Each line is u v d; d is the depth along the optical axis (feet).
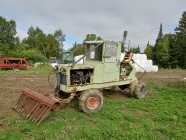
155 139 21.47
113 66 33.01
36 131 22.50
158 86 49.55
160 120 26.78
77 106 30.68
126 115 28.19
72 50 31.48
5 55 149.79
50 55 270.87
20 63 106.73
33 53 162.30
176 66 192.75
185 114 28.76
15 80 60.90
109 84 32.76
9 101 34.35
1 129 22.93
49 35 279.90
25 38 282.36
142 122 25.93
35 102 26.35
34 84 53.21
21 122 24.67
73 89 29.14
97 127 24.04
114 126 24.26
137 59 103.86
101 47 31.73
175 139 21.67
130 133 22.38
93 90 29.19
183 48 185.88
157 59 206.69
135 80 36.88
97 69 31.17
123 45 35.19
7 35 213.87
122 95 38.83
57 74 30.68
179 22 195.31
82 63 30.86
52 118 26.30
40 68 108.68
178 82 55.93
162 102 34.83
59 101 26.61
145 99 36.63
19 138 20.94
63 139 20.88
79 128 23.48
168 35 214.90
